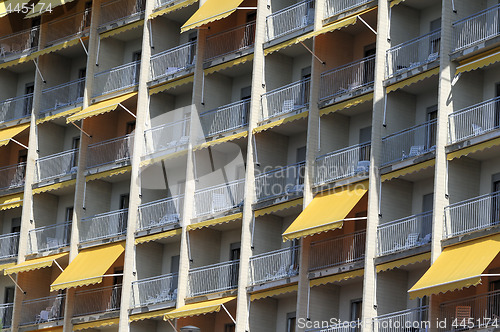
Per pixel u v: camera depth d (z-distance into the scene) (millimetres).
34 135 107938
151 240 96812
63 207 107625
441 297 76062
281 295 87938
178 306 92438
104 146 103375
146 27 100812
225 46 96000
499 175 77250
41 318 103562
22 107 112375
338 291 85250
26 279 106375
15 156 111625
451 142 77375
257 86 91250
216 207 92562
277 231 90250
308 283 84375
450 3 78938
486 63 75312
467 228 77062
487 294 74750
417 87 82000
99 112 100500
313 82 86938
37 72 108938
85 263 99625
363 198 82875
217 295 91000
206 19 93188
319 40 87438
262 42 92000
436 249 76000
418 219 80625
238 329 87875
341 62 87875
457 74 77438
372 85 83750
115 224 100375
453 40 78562
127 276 96875
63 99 108188
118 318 97250
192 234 93625
